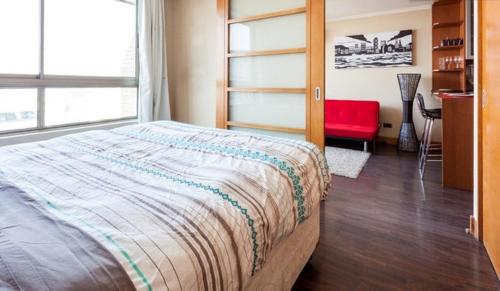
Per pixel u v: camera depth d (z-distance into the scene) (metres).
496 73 1.62
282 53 2.79
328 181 1.68
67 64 2.95
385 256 1.87
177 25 3.76
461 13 4.16
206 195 0.98
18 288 0.56
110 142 1.74
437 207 2.59
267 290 1.21
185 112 3.83
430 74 4.79
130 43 3.50
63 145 1.69
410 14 4.86
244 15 3.01
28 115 2.72
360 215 2.46
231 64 3.15
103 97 3.31
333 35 5.59
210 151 1.54
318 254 1.89
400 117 5.13
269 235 1.05
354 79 5.47
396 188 3.08
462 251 1.91
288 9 2.72
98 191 1.04
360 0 4.43
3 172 1.25
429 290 1.55
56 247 0.69
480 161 1.98
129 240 0.73
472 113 2.90
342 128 4.87
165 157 1.45
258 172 1.24
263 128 2.99
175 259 0.70
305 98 2.73
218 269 0.78
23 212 0.88
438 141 4.82
